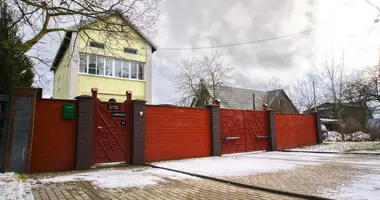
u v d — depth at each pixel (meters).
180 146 9.61
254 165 7.45
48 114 7.28
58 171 7.06
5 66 8.22
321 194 3.83
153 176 5.95
